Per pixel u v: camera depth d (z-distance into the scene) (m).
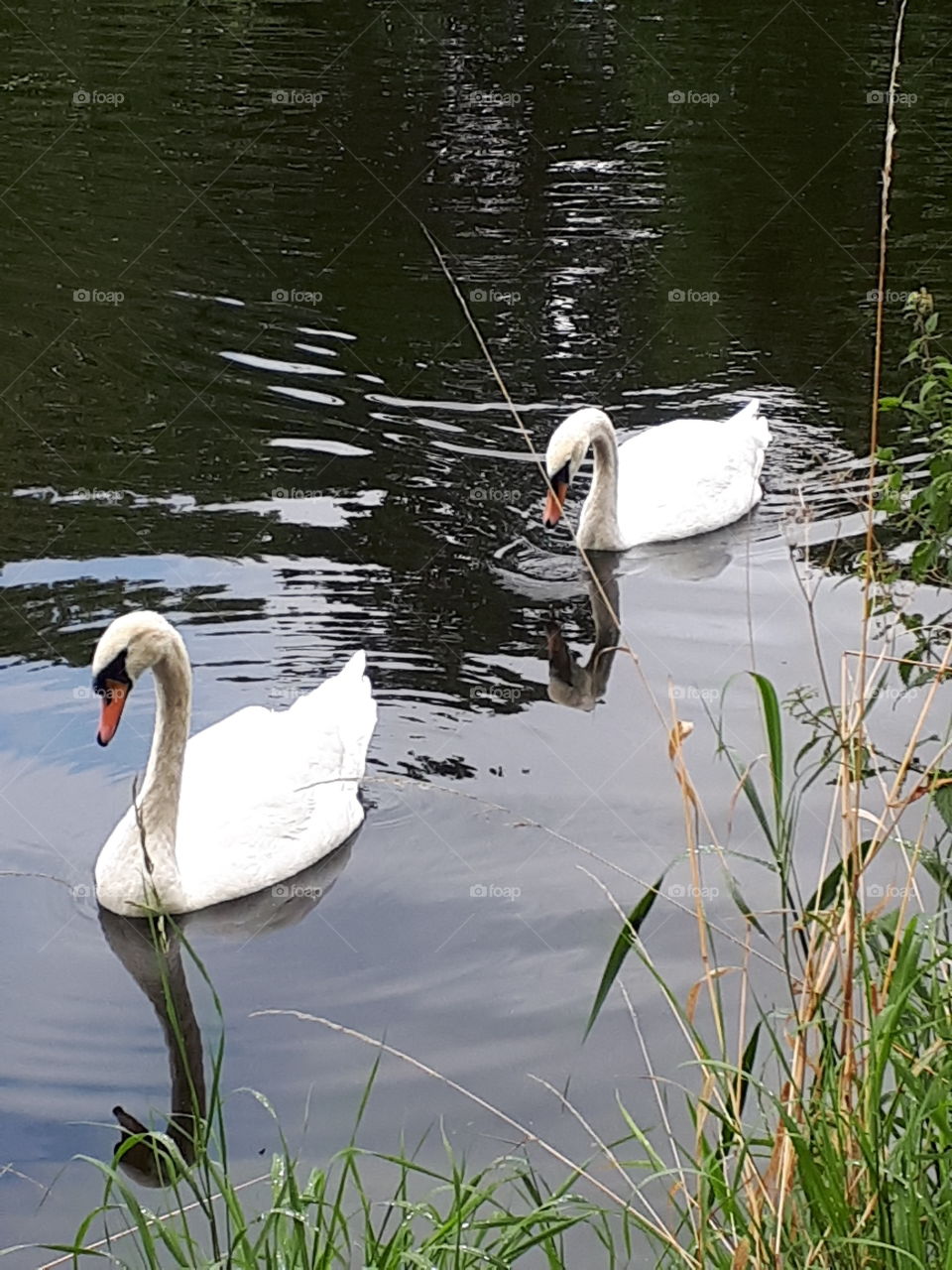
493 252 16.53
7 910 7.63
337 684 8.99
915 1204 4.24
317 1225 4.73
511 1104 6.24
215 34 23.50
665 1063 6.44
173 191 17.66
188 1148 6.07
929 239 17.02
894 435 13.26
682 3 25.34
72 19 23.98
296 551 11.07
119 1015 6.94
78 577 10.55
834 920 4.68
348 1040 6.68
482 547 11.38
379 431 12.98
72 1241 5.59
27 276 15.43
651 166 18.94
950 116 20.58
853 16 24.70
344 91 21.19
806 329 15.09
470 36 23.75
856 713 4.91
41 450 12.30
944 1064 4.65
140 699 9.34
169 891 7.68
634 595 10.84
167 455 12.36
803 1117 4.54
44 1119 6.27
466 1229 4.84
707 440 12.49
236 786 8.23
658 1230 4.75
